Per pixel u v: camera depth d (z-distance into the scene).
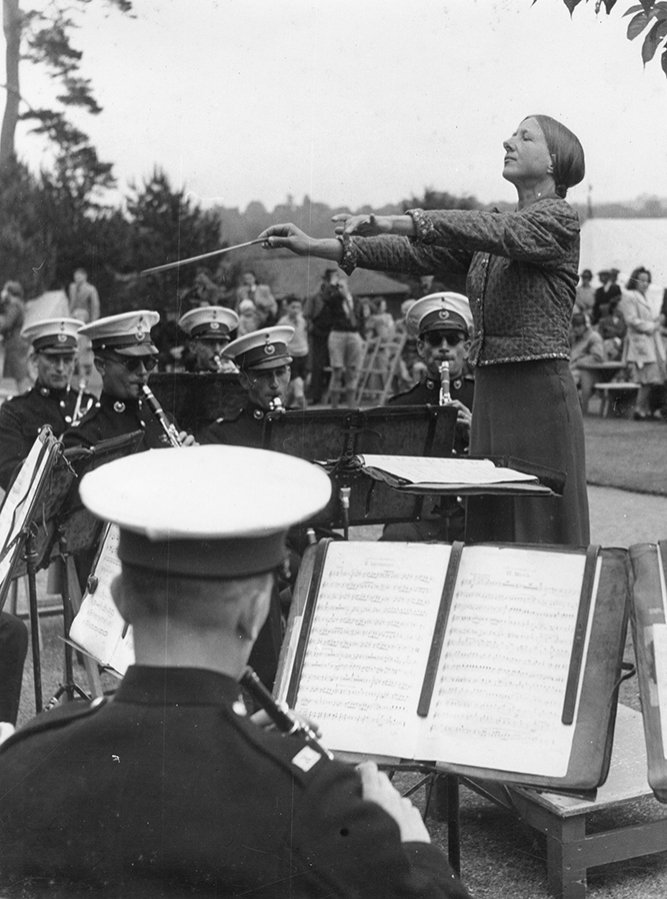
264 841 1.39
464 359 5.03
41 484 3.04
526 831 3.17
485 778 2.23
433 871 1.47
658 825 2.81
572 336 11.64
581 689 2.27
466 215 3.23
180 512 1.39
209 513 1.40
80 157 9.68
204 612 1.42
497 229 3.23
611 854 2.78
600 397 11.62
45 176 9.98
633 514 7.09
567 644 2.30
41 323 5.09
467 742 2.27
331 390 12.60
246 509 1.40
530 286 3.42
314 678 2.39
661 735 2.23
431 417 3.75
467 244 3.24
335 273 12.43
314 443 3.67
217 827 1.39
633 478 8.18
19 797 1.44
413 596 2.42
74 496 3.30
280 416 3.61
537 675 2.30
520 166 3.46
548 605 2.34
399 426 3.73
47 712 1.56
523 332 3.44
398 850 1.42
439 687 2.34
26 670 4.43
